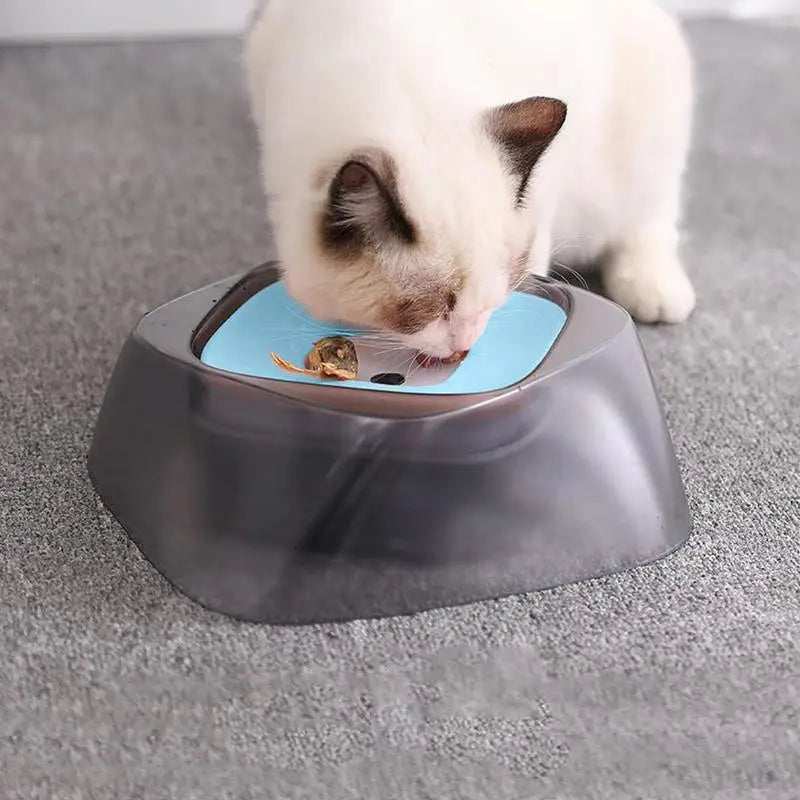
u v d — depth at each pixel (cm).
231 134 106
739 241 89
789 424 69
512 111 62
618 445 60
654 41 76
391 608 57
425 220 60
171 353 61
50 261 84
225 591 57
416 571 58
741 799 51
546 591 58
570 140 72
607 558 59
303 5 68
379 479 57
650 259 80
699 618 58
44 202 93
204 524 58
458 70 64
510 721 54
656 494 61
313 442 58
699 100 117
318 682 55
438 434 58
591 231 79
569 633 57
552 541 59
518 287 67
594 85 73
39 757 52
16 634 56
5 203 92
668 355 75
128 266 84
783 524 62
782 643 56
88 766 52
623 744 53
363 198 60
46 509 62
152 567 59
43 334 76
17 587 58
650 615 58
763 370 74
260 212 92
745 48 138
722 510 63
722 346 76
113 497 62
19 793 51
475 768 52
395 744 53
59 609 58
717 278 84
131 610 58
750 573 60
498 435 58
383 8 65
